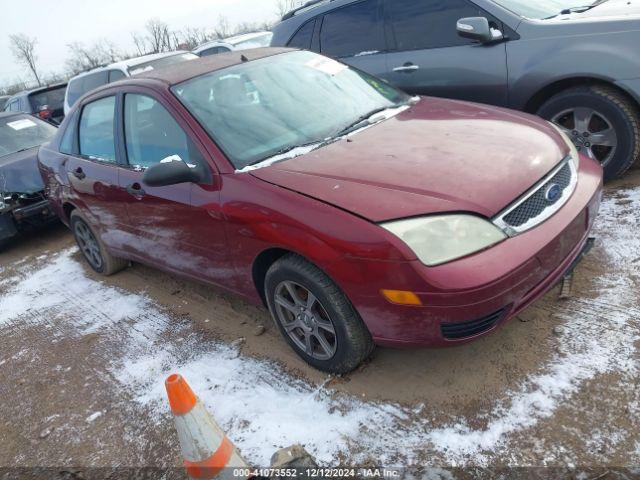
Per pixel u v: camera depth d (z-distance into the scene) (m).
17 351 3.99
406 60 4.95
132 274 4.84
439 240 2.29
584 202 2.71
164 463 2.61
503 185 2.48
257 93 3.45
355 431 2.50
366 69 5.26
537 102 4.40
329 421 2.59
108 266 4.78
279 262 2.76
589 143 4.16
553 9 4.64
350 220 2.39
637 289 2.98
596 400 2.37
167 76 3.60
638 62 3.77
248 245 2.86
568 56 4.04
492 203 2.40
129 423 2.93
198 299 4.06
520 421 2.36
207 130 3.13
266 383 2.95
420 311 2.31
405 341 2.44
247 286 3.10
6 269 5.88
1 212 5.95
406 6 4.88
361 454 2.38
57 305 4.61
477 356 2.77
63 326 4.20
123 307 4.25
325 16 5.49
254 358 3.18
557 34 4.11
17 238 6.91
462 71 4.61
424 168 2.61
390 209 2.38
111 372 3.42
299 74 3.72
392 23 5.01
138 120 3.61
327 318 2.72
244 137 3.12
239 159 2.99
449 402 2.54
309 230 2.50
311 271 2.61
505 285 2.29
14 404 3.36
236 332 3.50
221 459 2.07
